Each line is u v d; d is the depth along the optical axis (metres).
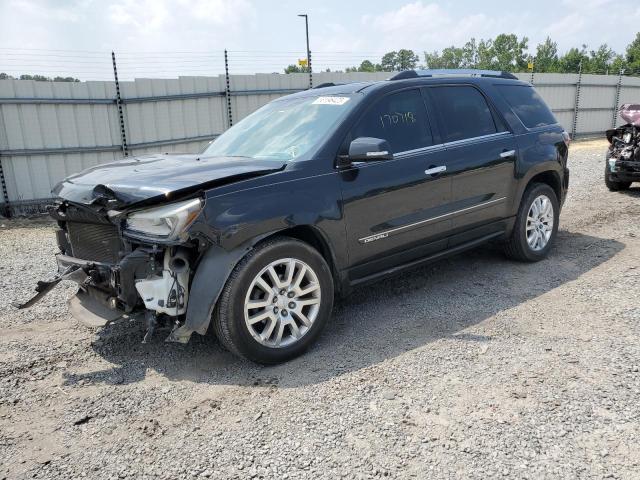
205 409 3.10
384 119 4.28
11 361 3.77
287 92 14.04
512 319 4.17
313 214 3.68
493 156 4.94
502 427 2.77
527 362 3.45
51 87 10.78
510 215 5.25
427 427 2.81
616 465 2.46
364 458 2.59
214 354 3.81
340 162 3.88
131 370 3.62
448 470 2.47
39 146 10.89
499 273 5.31
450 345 3.76
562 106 22.81
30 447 2.80
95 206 3.38
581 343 3.69
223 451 2.70
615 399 2.98
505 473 2.43
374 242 4.11
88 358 3.81
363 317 4.37
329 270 3.82
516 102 5.48
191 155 4.47
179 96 12.27
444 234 4.65
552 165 5.55
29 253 7.23
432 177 4.42
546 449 2.59
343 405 3.06
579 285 4.87
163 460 2.65
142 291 3.26
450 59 73.75
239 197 3.38
